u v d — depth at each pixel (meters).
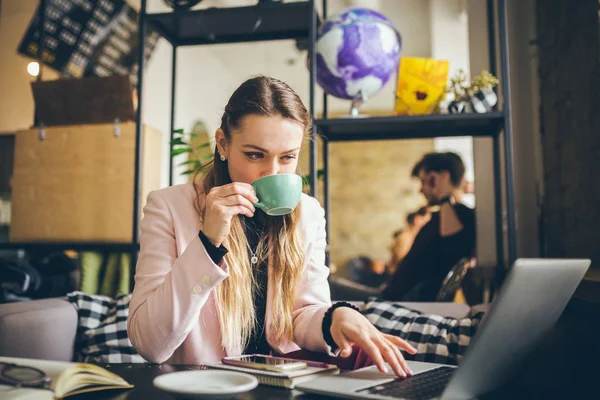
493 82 1.90
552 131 2.11
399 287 2.72
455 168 2.98
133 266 2.04
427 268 2.70
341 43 1.89
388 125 2.00
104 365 0.96
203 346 1.23
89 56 4.08
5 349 1.44
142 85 2.07
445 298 2.18
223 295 1.22
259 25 2.16
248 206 1.01
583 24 1.78
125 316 1.75
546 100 2.17
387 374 0.88
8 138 3.81
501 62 1.84
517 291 0.69
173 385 0.71
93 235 2.13
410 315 1.67
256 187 1.03
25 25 3.83
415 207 7.77
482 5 2.65
